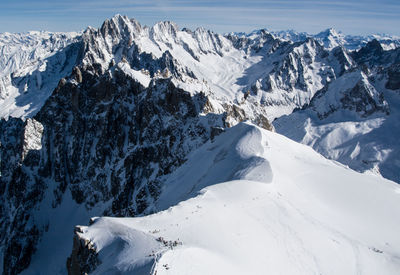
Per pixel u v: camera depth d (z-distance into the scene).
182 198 67.75
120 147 104.88
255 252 34.16
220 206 42.66
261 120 111.88
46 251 93.25
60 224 100.75
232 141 73.31
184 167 81.62
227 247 33.16
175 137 90.56
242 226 38.72
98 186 102.81
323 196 56.03
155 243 31.23
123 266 28.41
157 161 91.81
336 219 48.28
